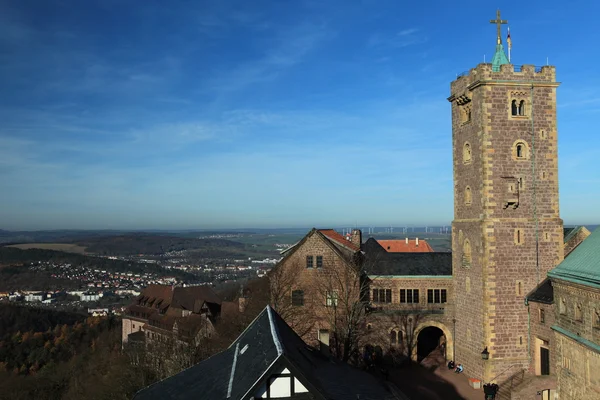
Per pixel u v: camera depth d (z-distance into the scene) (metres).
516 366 55.03
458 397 52.22
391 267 66.81
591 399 39.84
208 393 22.33
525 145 56.62
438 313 64.19
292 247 66.75
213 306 98.50
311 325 62.25
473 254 58.16
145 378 57.28
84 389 73.19
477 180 57.34
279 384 20.16
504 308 55.38
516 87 56.44
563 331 43.94
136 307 118.38
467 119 60.78
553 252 56.38
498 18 60.22
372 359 61.88
